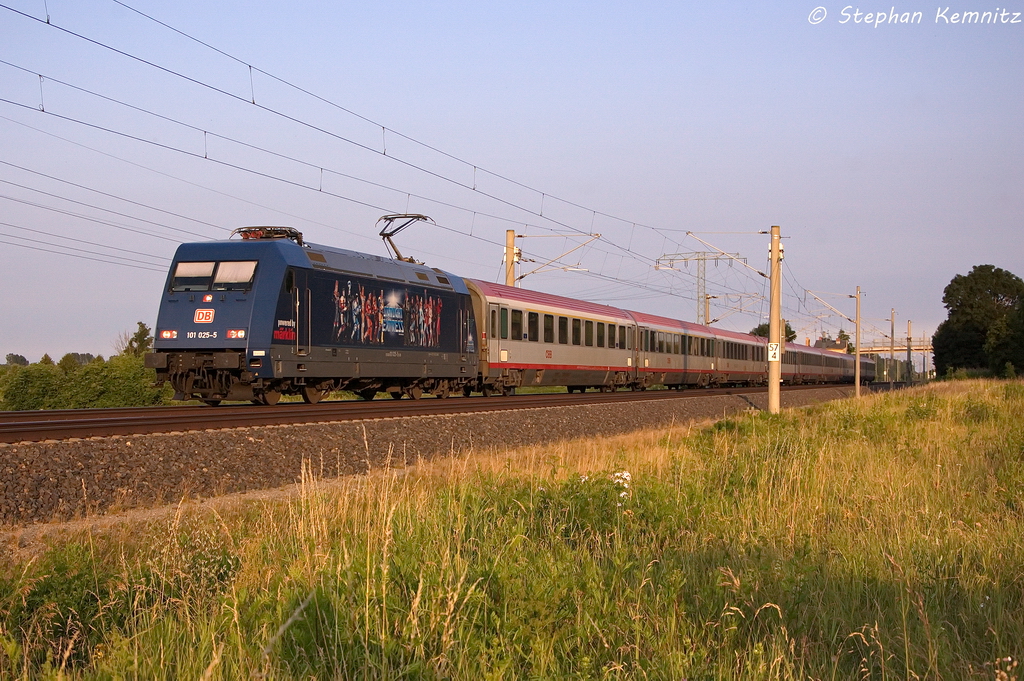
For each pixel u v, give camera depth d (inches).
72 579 247.0
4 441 462.9
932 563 288.4
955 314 3491.6
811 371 2628.0
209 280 757.9
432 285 980.6
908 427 773.9
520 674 195.8
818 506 386.3
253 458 502.9
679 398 1216.2
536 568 251.6
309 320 779.4
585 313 1366.9
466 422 724.0
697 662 200.8
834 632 223.0
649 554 291.1
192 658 193.6
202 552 276.7
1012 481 450.6
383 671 185.0
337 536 297.7
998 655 210.8
